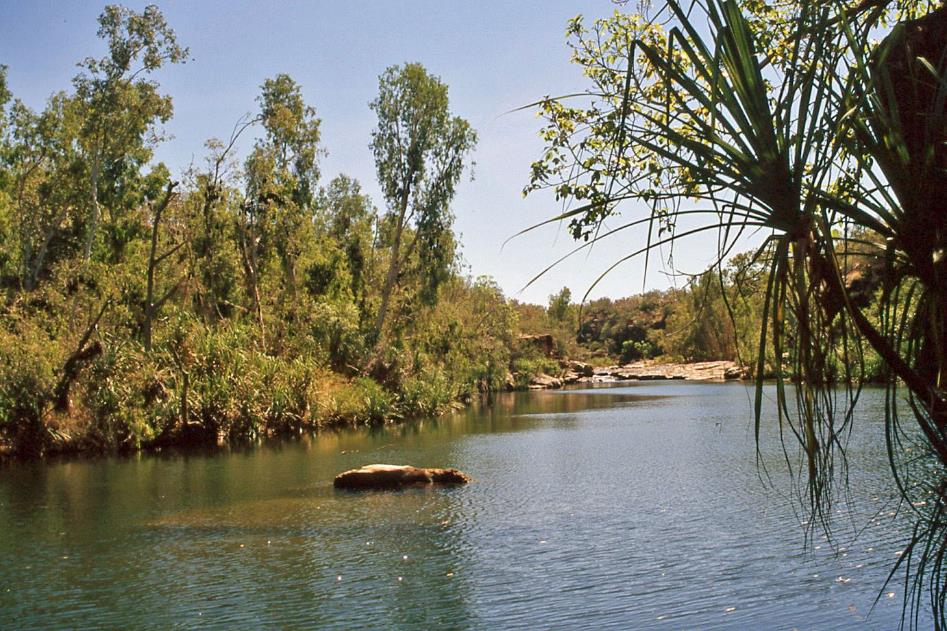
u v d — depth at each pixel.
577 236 5.19
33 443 21.72
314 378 30.88
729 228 2.71
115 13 38.91
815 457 2.68
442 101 45.69
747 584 8.33
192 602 8.41
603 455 19.72
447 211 46.47
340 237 60.03
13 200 44.88
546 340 79.19
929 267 2.76
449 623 7.55
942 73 2.71
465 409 41.00
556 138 6.24
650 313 81.88
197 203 35.03
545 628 7.33
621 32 6.95
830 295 2.78
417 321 49.00
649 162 3.74
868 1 2.83
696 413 31.98
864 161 2.84
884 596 7.55
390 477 15.60
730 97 2.61
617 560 9.56
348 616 7.85
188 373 25.30
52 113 43.38
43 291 30.08
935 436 2.78
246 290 38.94
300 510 13.23
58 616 8.09
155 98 40.22
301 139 45.09
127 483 16.66
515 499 13.85
